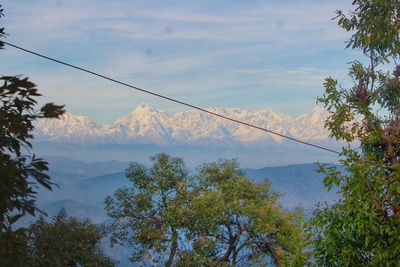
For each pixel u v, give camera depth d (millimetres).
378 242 14984
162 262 50312
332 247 15422
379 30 17781
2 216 8805
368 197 15250
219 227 49781
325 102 18031
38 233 33719
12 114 9281
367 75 18094
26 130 9336
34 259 10633
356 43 18453
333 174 15570
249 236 48375
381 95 17969
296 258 16531
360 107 17578
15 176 8773
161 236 49312
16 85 9250
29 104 9422
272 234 46062
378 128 17422
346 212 15547
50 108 9484
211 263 49000
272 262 45781
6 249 8633
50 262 10969
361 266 15562
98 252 46188
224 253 51312
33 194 9047
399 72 18016
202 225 49625
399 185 14875
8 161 8992
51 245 31344
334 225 15359
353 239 15680
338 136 17656
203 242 49188
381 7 17594
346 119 17578
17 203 8922
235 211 48562
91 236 43594
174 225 49656
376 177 15203
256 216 46719
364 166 15242
